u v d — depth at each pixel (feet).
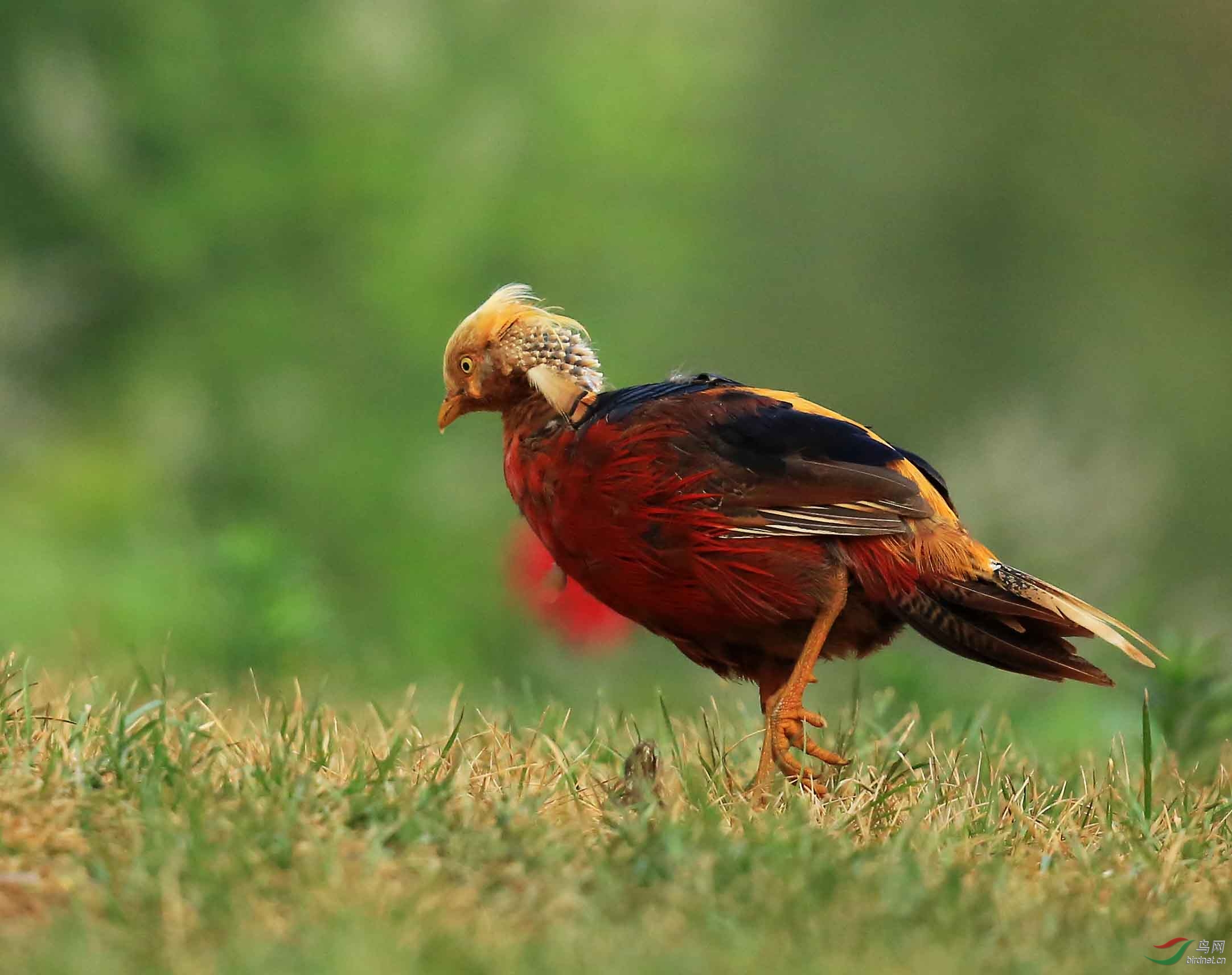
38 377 63.98
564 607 42.11
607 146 66.90
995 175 87.71
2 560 50.19
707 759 21.08
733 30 74.79
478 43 67.56
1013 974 13.05
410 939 12.84
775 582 18.88
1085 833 18.24
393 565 58.75
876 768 20.27
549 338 20.02
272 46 64.08
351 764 19.02
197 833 14.70
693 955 12.76
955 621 19.16
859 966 12.83
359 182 63.26
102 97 62.54
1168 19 87.71
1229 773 22.02
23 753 17.61
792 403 19.58
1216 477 81.66
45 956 12.15
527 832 15.69
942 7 88.53
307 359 62.34
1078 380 83.71
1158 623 37.96
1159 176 87.35
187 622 45.52
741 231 80.74
